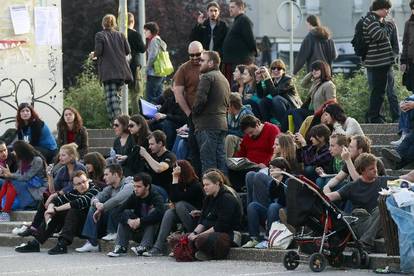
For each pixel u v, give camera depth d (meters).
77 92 45.44
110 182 31.31
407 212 24.91
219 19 39.34
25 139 36.94
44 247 32.53
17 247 31.56
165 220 29.66
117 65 39.22
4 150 35.56
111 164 31.39
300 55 39.28
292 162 29.11
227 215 28.50
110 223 31.08
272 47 107.50
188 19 87.12
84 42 81.56
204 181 28.69
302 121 33.72
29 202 34.88
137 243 30.52
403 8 106.38
